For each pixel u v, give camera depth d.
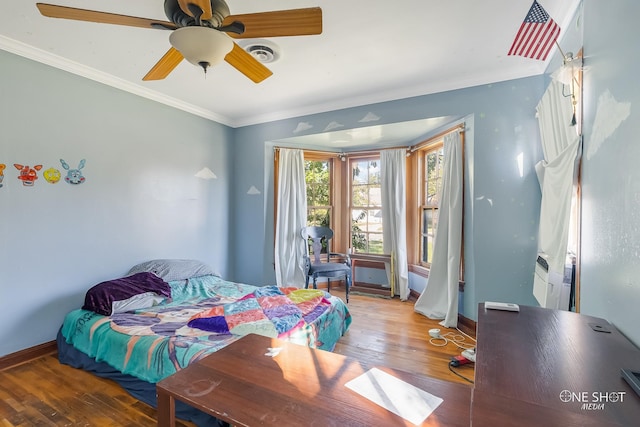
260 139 4.05
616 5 1.23
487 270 2.80
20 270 2.33
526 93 2.66
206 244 3.87
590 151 1.50
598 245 1.40
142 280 2.69
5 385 2.02
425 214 4.01
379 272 4.32
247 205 4.16
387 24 2.02
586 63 1.57
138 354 1.88
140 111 3.13
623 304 1.18
